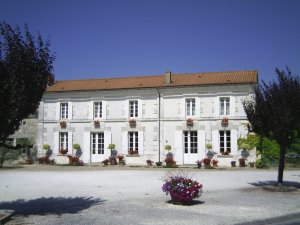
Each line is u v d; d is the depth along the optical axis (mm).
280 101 14031
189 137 27469
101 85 30438
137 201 11555
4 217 8609
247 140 25844
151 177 19141
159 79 30156
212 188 14758
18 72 8523
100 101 29516
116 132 28922
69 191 13945
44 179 18422
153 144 28000
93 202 11406
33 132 31719
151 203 11180
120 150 28703
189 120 27250
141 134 28312
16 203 11250
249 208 10391
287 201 11641
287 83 14203
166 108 28000
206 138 26969
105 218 9000
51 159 29953
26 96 8680
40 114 30672
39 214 9484
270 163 26266
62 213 9625
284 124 13789
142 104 28531
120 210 10055
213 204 11023
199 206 10680
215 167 25484
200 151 27000
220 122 26750
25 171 23359
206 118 27047
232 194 13094
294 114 13891
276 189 13984
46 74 9172
